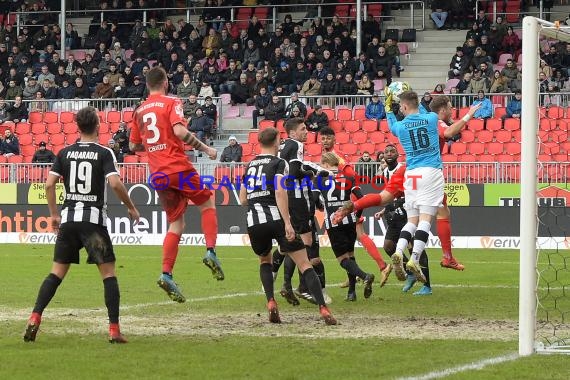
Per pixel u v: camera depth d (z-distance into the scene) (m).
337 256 15.77
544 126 33.78
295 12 45.69
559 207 27.97
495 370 9.51
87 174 11.02
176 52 42.22
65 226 11.13
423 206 14.61
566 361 10.05
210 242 13.27
